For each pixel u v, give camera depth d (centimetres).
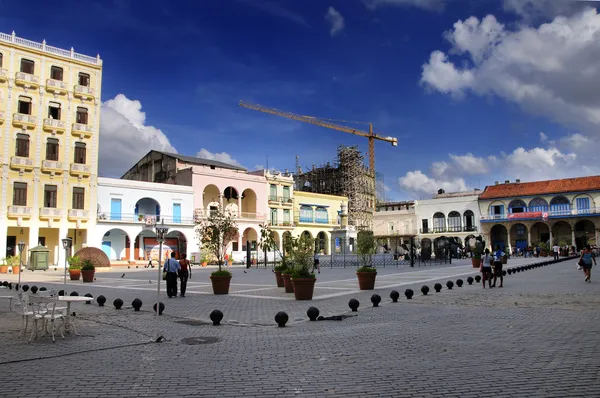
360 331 1034
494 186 7544
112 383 663
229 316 1312
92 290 2191
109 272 3844
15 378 693
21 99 4538
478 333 970
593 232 6562
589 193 6488
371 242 2150
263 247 4209
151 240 5434
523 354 780
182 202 5606
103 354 851
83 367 756
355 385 632
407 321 1148
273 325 1149
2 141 4397
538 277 2552
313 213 7325
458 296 1675
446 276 2773
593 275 2647
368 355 801
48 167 4603
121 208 5134
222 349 881
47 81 4669
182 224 5488
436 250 4800
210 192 6209
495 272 2027
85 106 4928
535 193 6825
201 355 834
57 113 4772
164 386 646
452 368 704
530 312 1252
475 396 578
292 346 895
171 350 880
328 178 8606
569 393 580
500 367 704
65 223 4694
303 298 1661
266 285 2334
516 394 581
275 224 6594
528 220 6750
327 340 945
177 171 6044
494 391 594
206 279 2903
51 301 992
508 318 1156
